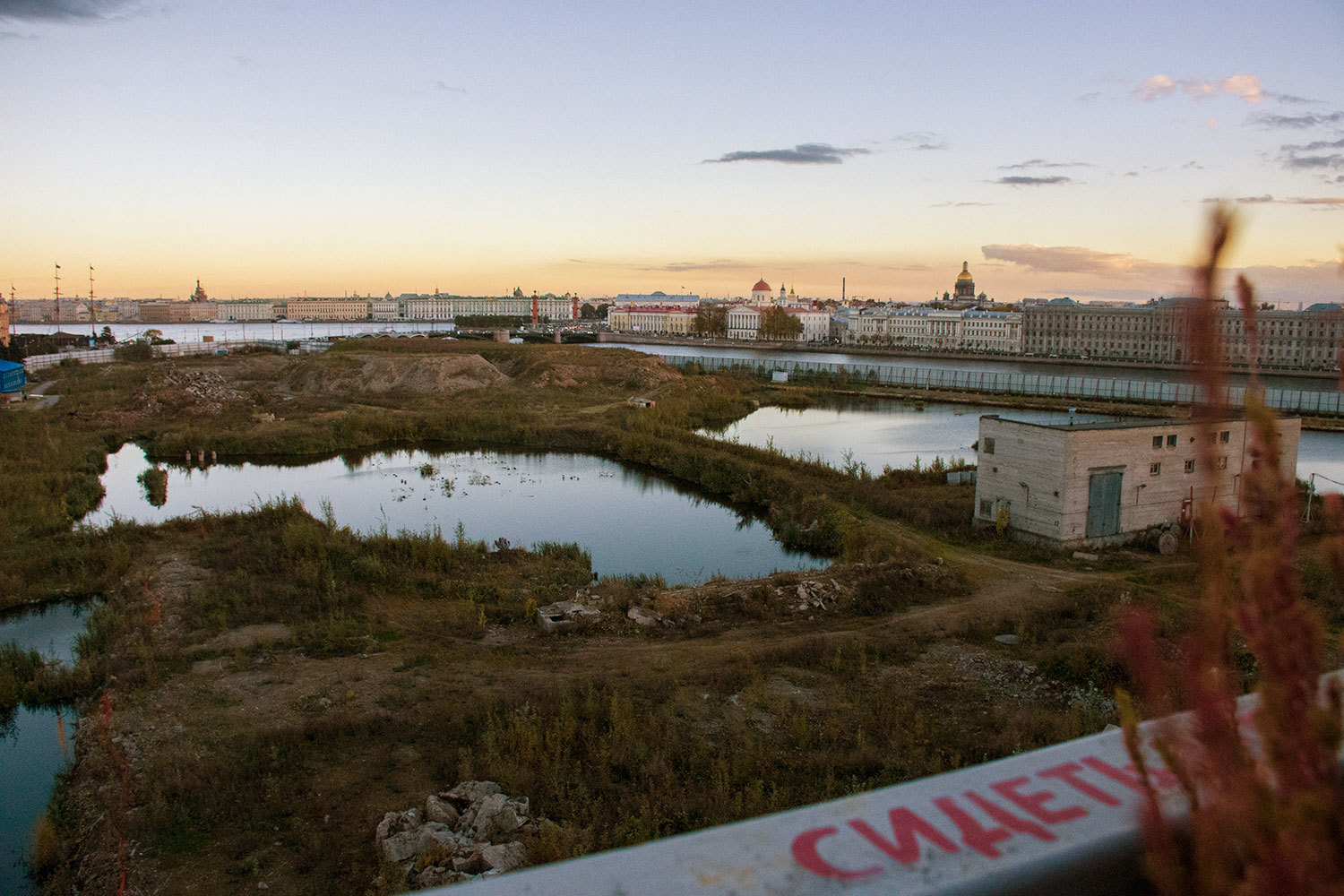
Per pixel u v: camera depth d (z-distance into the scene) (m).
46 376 89.31
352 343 117.69
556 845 13.94
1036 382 96.31
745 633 25.12
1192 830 2.19
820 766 17.44
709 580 32.69
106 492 48.34
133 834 15.12
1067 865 2.14
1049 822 2.29
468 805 15.89
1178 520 34.84
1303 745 2.00
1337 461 56.69
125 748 18.38
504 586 29.66
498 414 72.81
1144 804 2.28
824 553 36.94
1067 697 20.75
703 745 18.30
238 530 36.09
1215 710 2.20
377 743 18.56
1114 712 19.22
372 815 15.84
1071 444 32.66
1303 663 2.08
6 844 15.70
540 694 20.55
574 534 40.16
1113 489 33.66
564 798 16.12
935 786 2.55
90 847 15.18
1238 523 2.26
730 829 2.34
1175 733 2.24
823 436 69.12
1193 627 2.32
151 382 80.88
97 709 20.42
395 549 33.00
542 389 91.81
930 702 20.67
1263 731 2.07
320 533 34.16
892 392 100.50
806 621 26.12
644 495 48.94
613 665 22.69
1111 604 26.56
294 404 80.62
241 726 19.17
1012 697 20.88
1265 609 2.14
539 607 26.61
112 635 24.89
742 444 63.03
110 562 31.72
